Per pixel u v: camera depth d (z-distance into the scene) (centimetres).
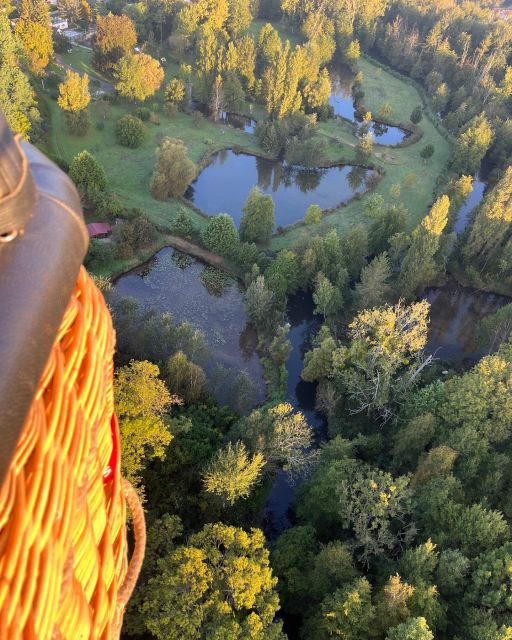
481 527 3291
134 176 7944
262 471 3966
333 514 3703
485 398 4134
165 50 12156
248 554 2908
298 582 3275
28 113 7662
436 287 7094
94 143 8431
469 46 13138
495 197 6569
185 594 2609
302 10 14062
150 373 3512
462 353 6231
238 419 4519
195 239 6869
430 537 3362
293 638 3388
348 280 6281
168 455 3794
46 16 10138
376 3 14138
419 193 8756
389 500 3544
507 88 10994
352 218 7931
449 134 10575
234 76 9994
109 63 10456
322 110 10388
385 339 4647
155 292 6259
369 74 13088
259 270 6438
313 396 5419
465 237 7156
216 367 4922
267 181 8881
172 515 3238
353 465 3753
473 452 3956
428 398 4516
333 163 9362
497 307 6975
